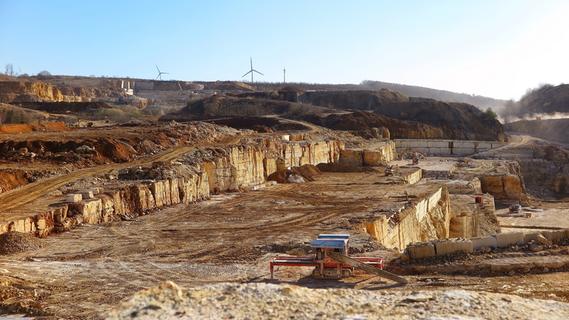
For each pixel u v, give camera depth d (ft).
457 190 285.43
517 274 86.94
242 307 59.47
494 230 248.73
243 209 171.32
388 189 225.56
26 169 176.04
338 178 271.90
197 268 99.50
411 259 93.76
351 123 504.84
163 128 272.72
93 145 208.03
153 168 185.37
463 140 542.57
